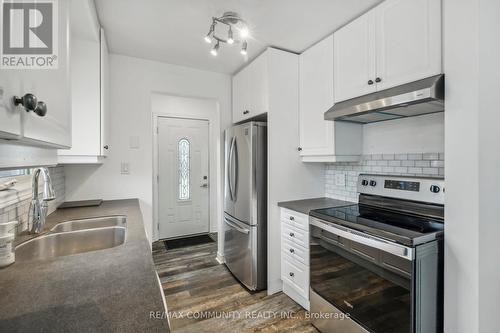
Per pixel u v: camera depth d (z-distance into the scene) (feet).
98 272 2.85
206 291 7.84
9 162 1.81
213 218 14.03
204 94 9.45
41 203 4.60
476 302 3.71
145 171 8.46
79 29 5.56
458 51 3.90
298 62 7.96
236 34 6.75
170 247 11.74
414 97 4.48
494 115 3.89
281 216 7.64
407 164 6.22
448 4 4.03
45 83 2.19
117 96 8.07
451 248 3.98
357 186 6.97
